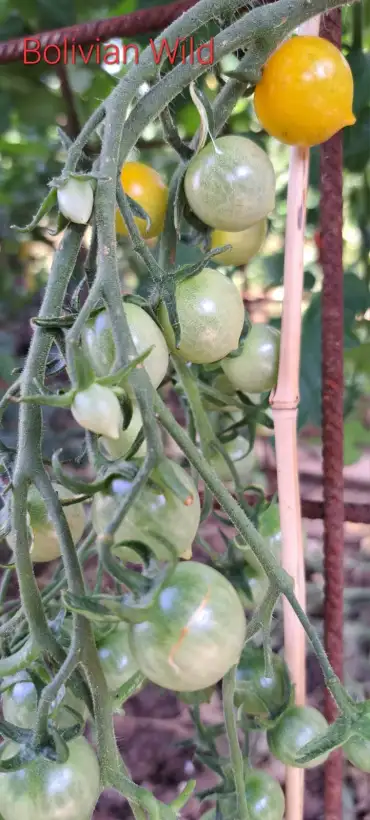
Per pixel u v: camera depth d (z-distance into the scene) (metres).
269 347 0.21
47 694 0.13
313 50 0.17
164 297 0.16
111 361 0.14
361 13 0.31
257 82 0.17
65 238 0.15
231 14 0.18
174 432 0.14
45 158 0.48
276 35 0.17
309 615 0.46
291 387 0.21
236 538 0.22
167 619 0.12
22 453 0.15
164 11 0.22
